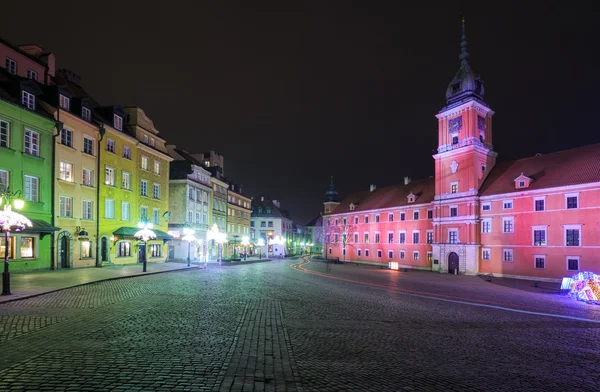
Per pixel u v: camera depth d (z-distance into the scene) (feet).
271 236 382.01
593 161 147.54
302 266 197.06
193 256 194.29
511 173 175.11
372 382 25.44
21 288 64.75
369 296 73.51
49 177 106.52
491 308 64.64
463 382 26.18
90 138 124.06
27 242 99.76
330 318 48.39
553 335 43.55
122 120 142.72
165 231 172.55
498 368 29.76
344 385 24.64
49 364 26.32
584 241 138.31
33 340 32.65
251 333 37.88
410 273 171.94
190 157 222.28
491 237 170.09
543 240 150.82
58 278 82.43
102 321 41.04
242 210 296.30
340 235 295.89
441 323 48.08
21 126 97.81
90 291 65.67
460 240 181.68
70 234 113.50
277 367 27.58
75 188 116.26
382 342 36.70
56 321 40.55
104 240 130.41
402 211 236.43
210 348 31.81
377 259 254.47
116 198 136.46
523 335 42.78
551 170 159.22
